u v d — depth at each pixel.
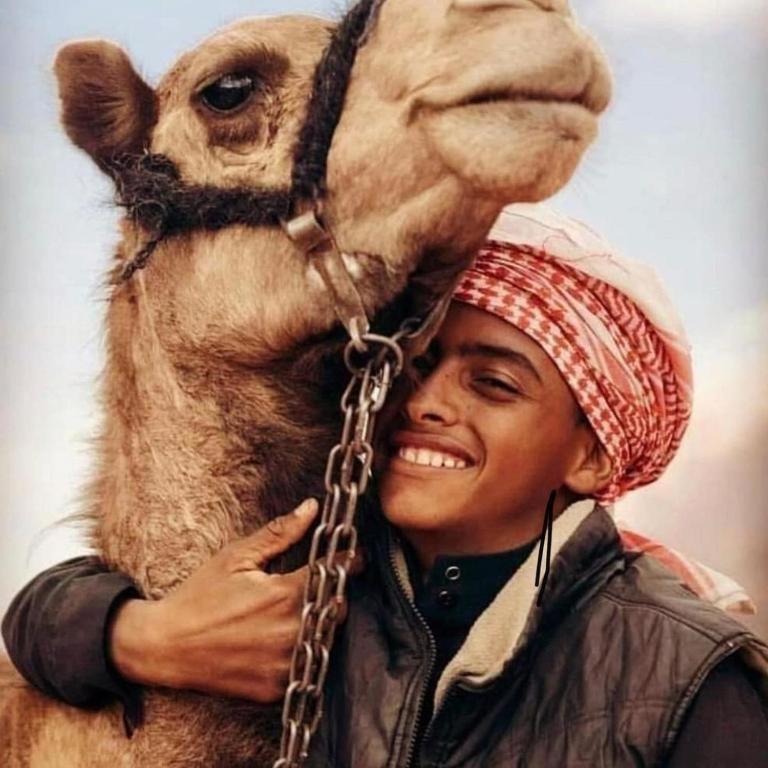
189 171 3.11
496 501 2.98
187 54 3.14
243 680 3.05
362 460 2.80
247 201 3.03
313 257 2.93
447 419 2.95
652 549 3.34
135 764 3.22
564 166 2.69
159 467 3.28
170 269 3.18
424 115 2.75
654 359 3.07
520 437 2.95
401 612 3.00
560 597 2.96
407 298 2.92
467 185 2.74
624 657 2.88
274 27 3.05
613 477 3.04
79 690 3.19
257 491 3.24
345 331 3.01
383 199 2.84
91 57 3.20
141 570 3.27
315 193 2.91
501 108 2.66
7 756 3.31
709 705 2.81
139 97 3.19
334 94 2.89
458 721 2.91
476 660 2.93
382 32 2.85
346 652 3.02
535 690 2.92
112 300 3.32
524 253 2.96
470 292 2.94
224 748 3.20
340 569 2.79
